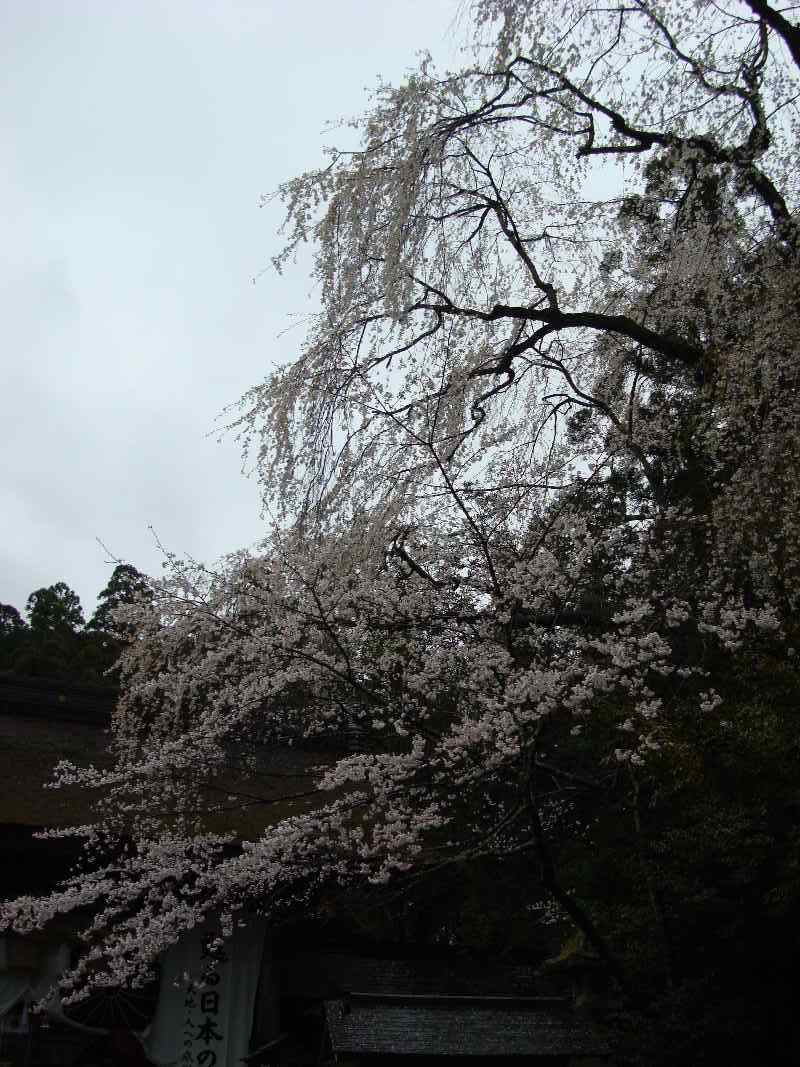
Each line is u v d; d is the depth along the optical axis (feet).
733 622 22.26
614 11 24.85
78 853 26.68
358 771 20.52
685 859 22.57
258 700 24.50
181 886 25.21
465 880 29.45
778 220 25.05
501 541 26.32
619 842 25.66
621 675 21.89
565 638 23.20
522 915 28.71
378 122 26.63
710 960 22.52
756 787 21.54
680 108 25.75
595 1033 23.47
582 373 30.48
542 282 26.14
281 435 26.30
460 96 26.48
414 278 26.66
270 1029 26.21
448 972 27.12
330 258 26.63
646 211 28.94
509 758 21.25
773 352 23.65
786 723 20.84
